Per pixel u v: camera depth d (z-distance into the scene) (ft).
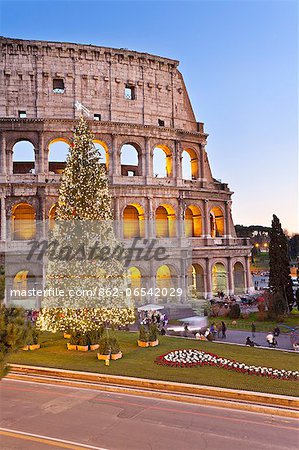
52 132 244.22
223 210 292.40
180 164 274.16
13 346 58.95
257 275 577.02
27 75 246.27
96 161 146.82
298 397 91.40
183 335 179.73
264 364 119.85
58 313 138.51
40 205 236.02
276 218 250.57
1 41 243.19
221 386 100.01
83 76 254.27
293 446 71.46
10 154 238.89
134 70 267.39
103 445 73.10
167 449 71.05
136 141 260.62
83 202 141.18
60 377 114.32
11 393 102.78
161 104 274.36
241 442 73.26
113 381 108.78
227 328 198.18
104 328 164.14
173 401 95.66
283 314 222.48
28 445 73.56
